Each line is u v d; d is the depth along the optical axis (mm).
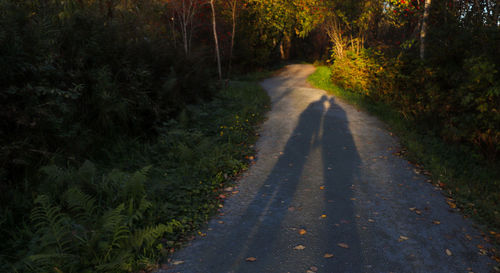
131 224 3484
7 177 4203
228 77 21156
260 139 8023
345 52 16969
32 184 4219
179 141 6676
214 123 8742
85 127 5844
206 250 3471
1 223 3479
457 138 7398
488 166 6395
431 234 3840
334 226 3994
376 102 11617
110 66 6738
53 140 4984
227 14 22641
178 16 18500
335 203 4645
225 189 5152
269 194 4980
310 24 18047
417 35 13141
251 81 21047
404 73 11227
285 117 10156
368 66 13461
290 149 7238
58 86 5441
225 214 4328
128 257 3113
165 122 7672
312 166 6211
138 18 9438
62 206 3701
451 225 4066
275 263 3252
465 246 3607
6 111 4320
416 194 4961
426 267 3207
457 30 9273
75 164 4969
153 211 3977
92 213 3801
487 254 3459
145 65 7637
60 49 6004
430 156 6508
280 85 18469
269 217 4242
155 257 3275
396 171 5910
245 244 3600
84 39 6410
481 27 8547
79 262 2961
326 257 3355
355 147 7324
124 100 6551
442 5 11234
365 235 3787
